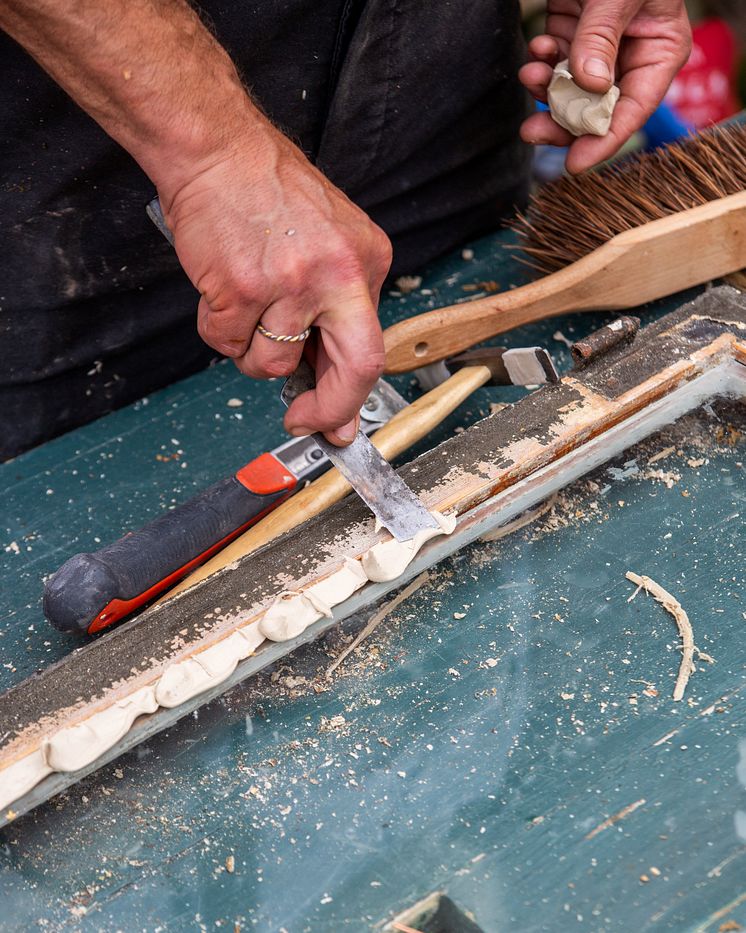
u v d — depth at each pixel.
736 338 0.99
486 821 0.73
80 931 0.69
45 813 0.76
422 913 0.69
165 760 0.79
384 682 0.84
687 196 1.18
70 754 0.71
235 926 0.69
